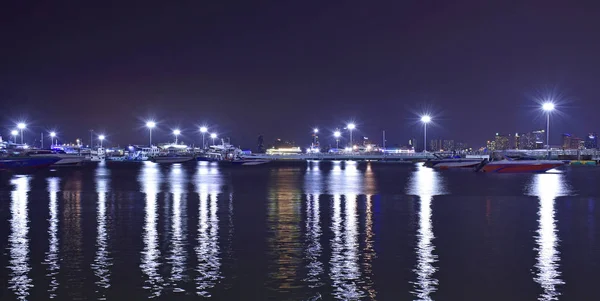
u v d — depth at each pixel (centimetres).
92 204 3691
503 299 1506
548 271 1767
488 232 2467
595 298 1512
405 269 1794
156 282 1648
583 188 5284
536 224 2717
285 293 1555
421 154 18775
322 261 1898
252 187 5547
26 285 1614
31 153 11862
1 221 2827
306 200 3994
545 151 14575
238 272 1755
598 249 2084
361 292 1565
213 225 2673
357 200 3988
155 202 3838
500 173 8975
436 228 2583
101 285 1617
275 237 2336
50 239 2289
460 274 1736
